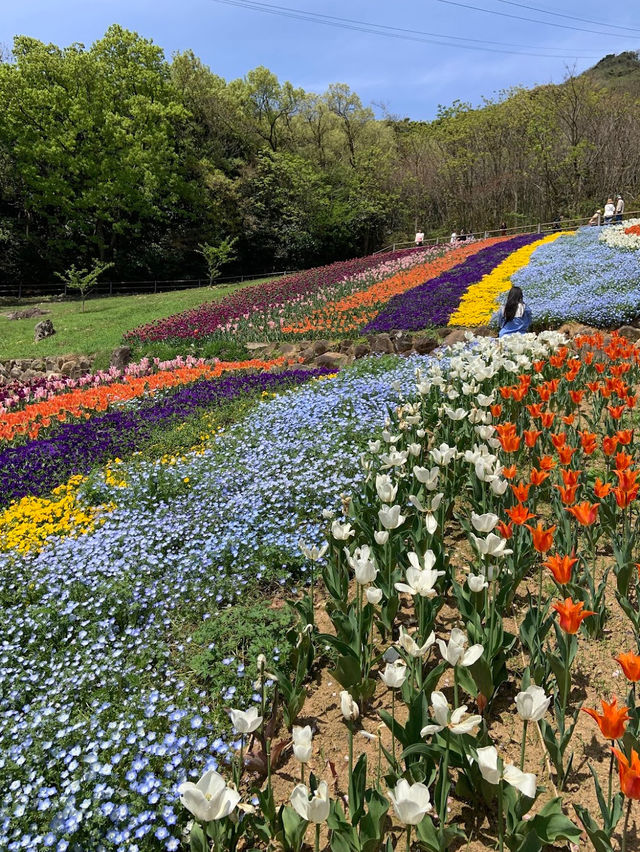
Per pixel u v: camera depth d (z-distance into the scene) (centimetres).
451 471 523
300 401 897
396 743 321
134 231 4291
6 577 519
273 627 390
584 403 815
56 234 4125
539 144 4681
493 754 200
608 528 439
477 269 2247
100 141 3997
